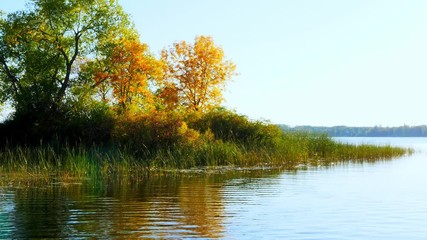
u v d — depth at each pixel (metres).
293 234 11.40
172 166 27.09
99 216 13.20
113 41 43.06
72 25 42.53
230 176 23.27
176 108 46.19
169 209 14.34
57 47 42.19
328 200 16.22
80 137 31.59
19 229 11.62
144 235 11.14
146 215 13.41
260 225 12.28
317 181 21.52
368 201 16.05
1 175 21.91
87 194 17.09
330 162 33.25
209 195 17.09
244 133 35.66
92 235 11.10
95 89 41.84
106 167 24.66
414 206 15.12
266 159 30.81
